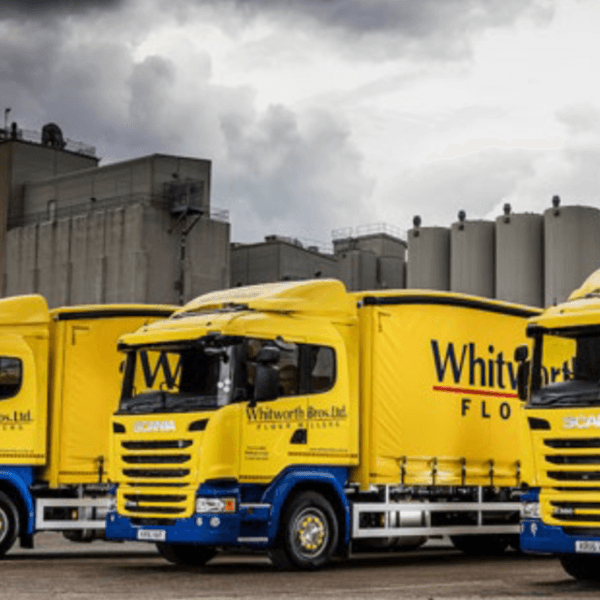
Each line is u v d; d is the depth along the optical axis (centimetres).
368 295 1727
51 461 1867
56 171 8769
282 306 1622
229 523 1515
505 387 1905
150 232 7544
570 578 1530
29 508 1827
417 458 1750
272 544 1568
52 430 1877
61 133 9075
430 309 1800
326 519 1639
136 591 1338
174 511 1544
